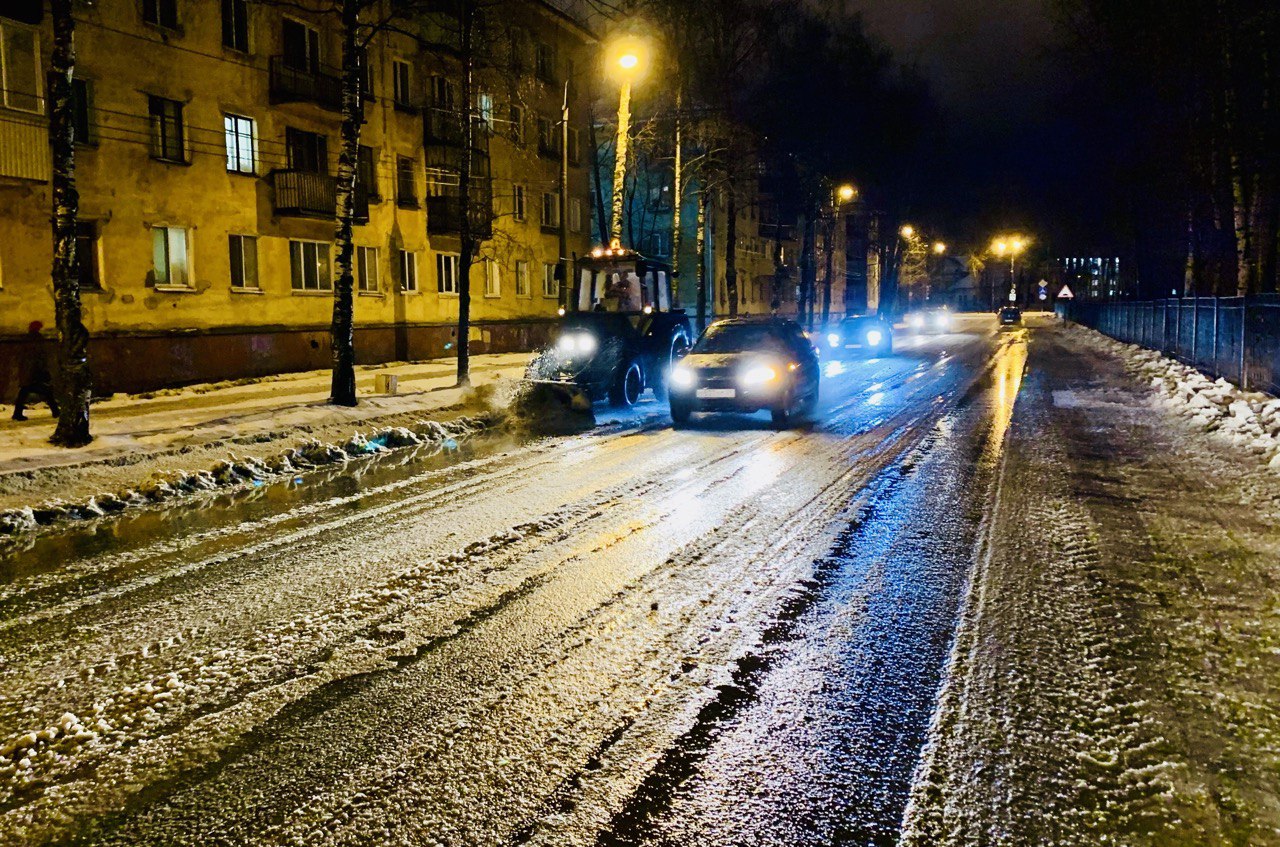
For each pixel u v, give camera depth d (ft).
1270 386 44.83
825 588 17.92
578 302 55.01
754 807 10.11
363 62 83.51
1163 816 9.84
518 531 22.95
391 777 10.90
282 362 74.79
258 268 72.64
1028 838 9.47
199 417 44.37
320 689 13.46
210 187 68.03
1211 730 11.75
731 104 98.84
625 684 13.47
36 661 14.76
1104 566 19.13
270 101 73.26
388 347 87.61
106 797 10.59
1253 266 85.05
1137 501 25.50
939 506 25.18
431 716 12.50
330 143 79.92
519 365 86.28
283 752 11.57
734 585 18.19
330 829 9.82
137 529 24.48
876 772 10.85
